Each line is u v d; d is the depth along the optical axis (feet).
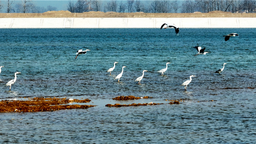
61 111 91.56
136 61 206.39
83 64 191.93
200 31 606.55
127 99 105.70
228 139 72.08
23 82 135.54
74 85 129.39
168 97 109.19
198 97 109.09
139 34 529.04
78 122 82.53
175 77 148.56
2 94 113.50
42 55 240.32
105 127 79.15
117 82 136.05
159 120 84.28
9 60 209.36
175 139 72.18
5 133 75.00
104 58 222.69
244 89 122.01
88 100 103.71
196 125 80.64
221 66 184.65
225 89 122.11
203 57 229.45
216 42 378.94
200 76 151.02
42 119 84.64
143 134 74.95
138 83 133.80
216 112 91.04
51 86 127.54
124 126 79.92
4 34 516.32
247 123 82.07
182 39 424.46
